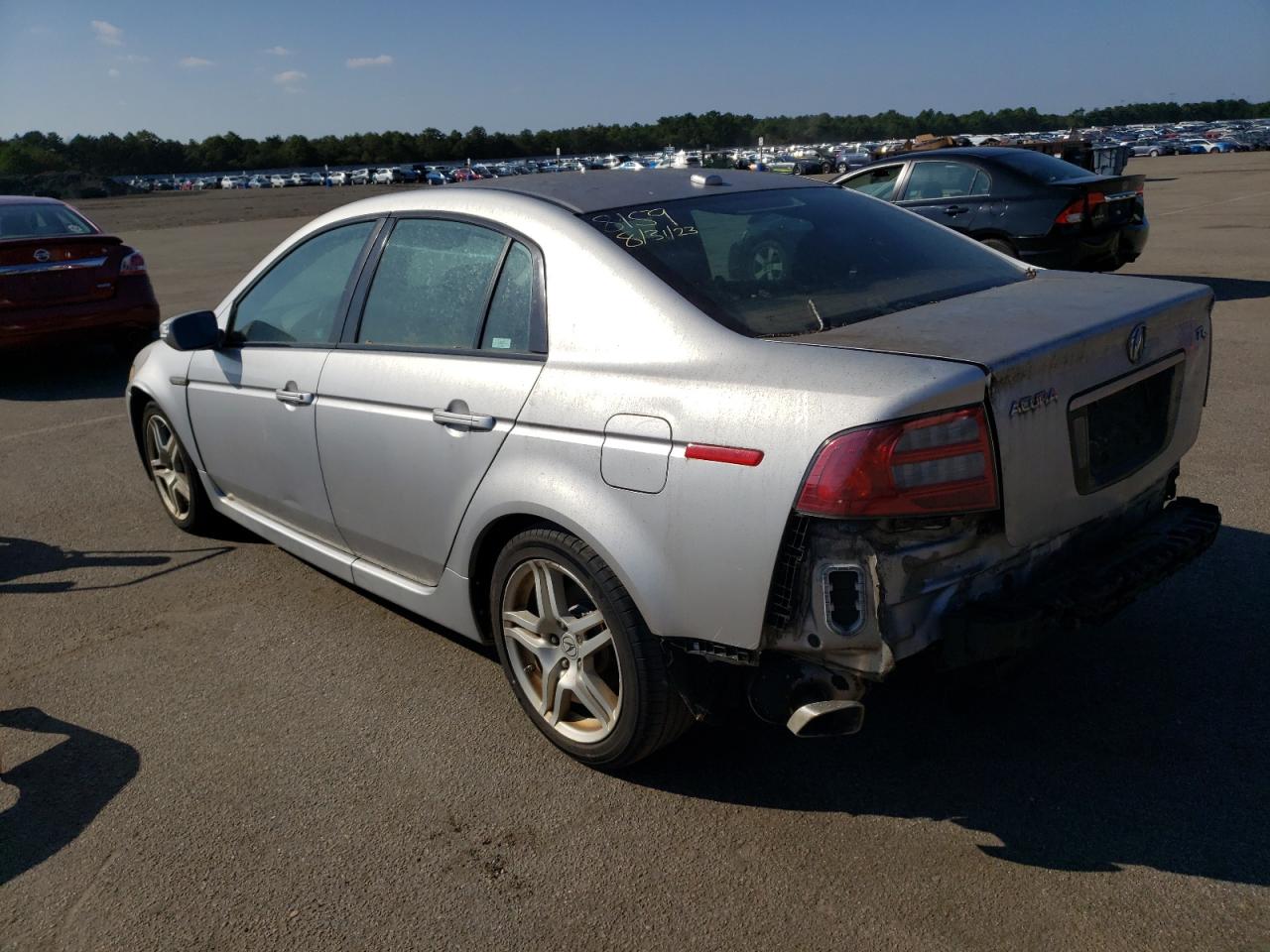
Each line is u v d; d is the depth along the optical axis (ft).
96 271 29.22
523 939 7.57
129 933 7.86
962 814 8.63
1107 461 8.57
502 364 9.66
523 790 9.40
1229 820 8.33
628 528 8.39
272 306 13.12
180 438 15.16
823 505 7.23
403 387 10.59
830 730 7.71
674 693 8.70
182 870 8.55
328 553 12.69
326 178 296.51
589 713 9.95
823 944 7.31
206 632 13.04
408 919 7.84
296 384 12.16
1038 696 10.29
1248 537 13.73
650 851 8.45
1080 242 29.71
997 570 7.95
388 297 11.29
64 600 14.21
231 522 16.52
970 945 7.21
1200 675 10.48
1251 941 7.09
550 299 9.43
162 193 308.40
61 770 10.12
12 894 8.37
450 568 10.54
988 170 31.12
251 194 246.68
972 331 8.09
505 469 9.42
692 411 8.01
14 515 17.97
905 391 7.16
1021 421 7.55
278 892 8.22
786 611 7.64
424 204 11.24
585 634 9.35
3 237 30.01
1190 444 9.82
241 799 9.48
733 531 7.72
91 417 25.12
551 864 8.38
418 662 12.01
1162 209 65.36
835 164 153.28
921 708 10.24
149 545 16.19
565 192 10.39
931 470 7.18
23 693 11.69
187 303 42.29
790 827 8.63
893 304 9.15
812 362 7.72
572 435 8.84
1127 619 11.69
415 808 9.21
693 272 9.08
